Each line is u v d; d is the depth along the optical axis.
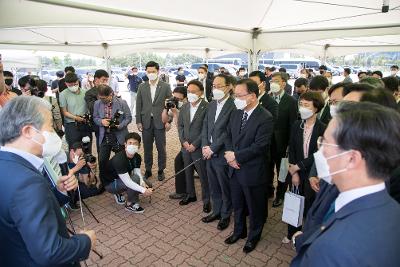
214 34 5.23
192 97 3.07
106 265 2.36
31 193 0.95
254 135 2.27
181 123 3.31
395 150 0.71
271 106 3.15
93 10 3.56
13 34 6.36
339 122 0.78
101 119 3.58
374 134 0.71
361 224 0.70
